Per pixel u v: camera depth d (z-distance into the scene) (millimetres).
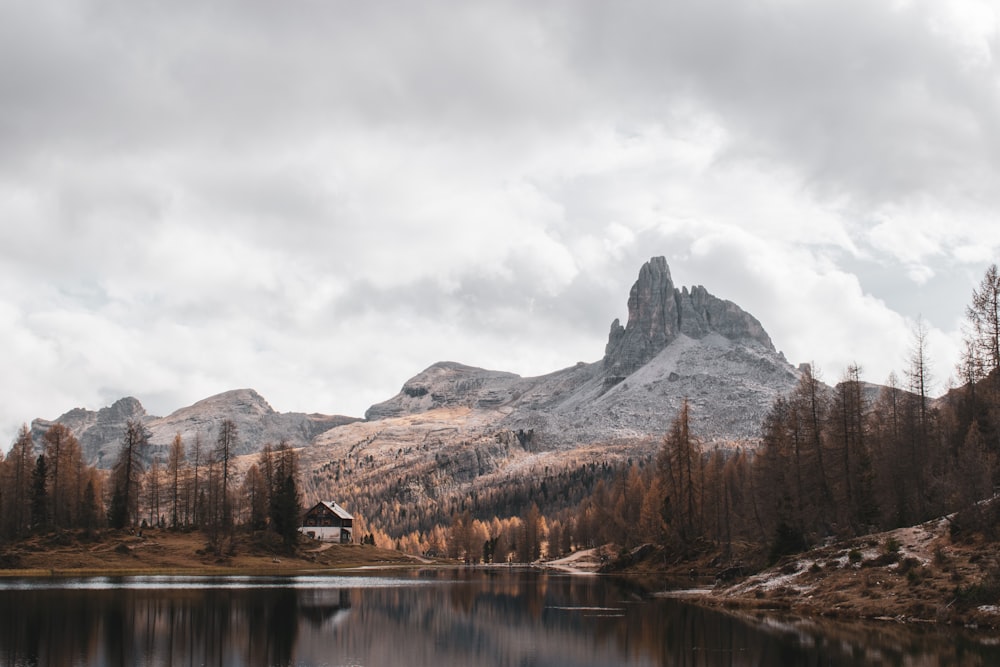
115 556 132250
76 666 46594
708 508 140875
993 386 94250
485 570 188125
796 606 70875
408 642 57688
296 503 165500
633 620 69188
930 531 77562
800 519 103250
